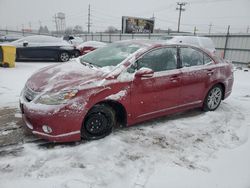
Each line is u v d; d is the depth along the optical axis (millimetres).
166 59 4098
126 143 3502
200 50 4695
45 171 2771
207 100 4918
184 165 3098
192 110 5082
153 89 3838
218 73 4883
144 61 3820
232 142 3809
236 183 2842
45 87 3229
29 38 11828
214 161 3242
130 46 4129
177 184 2738
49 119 3041
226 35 18500
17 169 2773
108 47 4473
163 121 4398
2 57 9289
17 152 3105
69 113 3102
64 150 3195
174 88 4133
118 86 3455
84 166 2908
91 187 2574
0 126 3777
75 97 3131
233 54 18297
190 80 4359
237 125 4469
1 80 6891
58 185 2564
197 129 4164
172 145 3564
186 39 11055
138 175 2834
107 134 3637
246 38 17359
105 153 3211
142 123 4238
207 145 3648
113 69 3566
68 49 12508
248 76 11586
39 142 3365
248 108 5590
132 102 3641
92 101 3254
